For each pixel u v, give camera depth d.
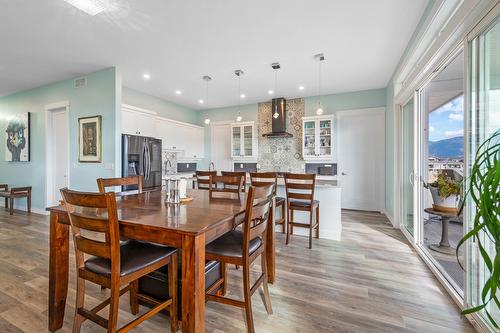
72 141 4.18
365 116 5.08
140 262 1.32
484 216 0.85
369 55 3.38
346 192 5.25
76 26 2.62
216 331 1.52
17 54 3.29
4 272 2.27
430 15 2.17
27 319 1.62
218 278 1.86
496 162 0.85
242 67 3.82
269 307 1.70
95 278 1.29
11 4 2.22
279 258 2.66
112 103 3.76
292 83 4.63
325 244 3.10
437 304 1.81
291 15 2.45
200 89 5.02
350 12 2.41
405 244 3.10
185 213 1.48
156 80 4.43
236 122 6.23
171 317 1.50
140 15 2.43
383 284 2.11
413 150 3.03
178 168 5.99
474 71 1.55
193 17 2.47
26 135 4.79
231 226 1.45
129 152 3.95
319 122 5.31
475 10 1.47
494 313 1.46
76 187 4.13
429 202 3.94
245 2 2.25
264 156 6.12
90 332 1.51
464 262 1.66
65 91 4.26
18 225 3.83
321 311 1.73
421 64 2.41
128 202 1.85
